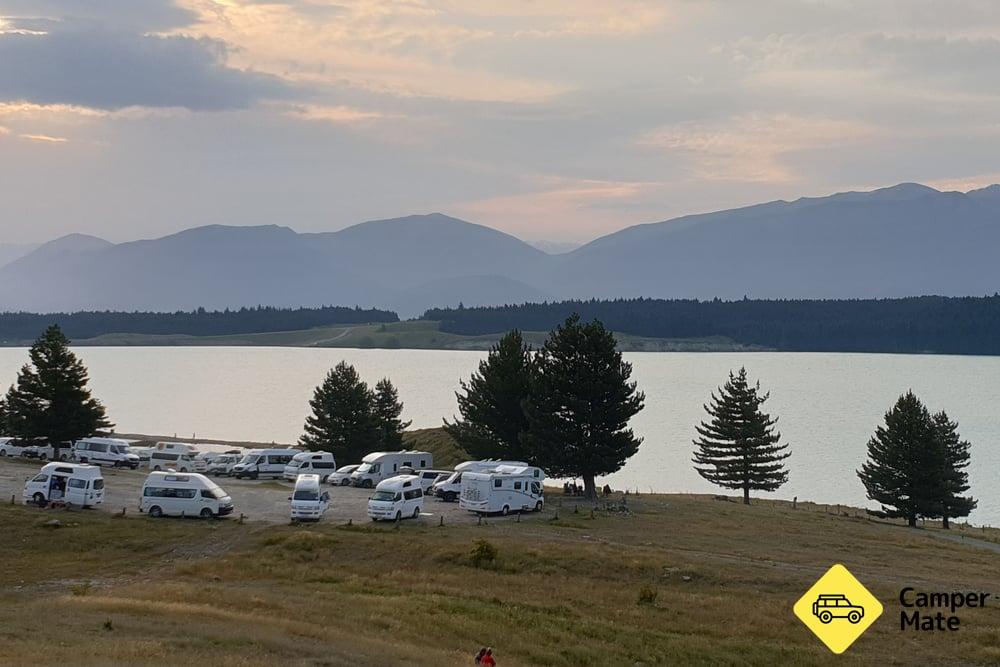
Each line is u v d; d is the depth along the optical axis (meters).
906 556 66.56
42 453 99.94
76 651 30.28
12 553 56.62
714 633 45.16
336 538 60.72
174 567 54.31
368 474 91.69
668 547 63.72
